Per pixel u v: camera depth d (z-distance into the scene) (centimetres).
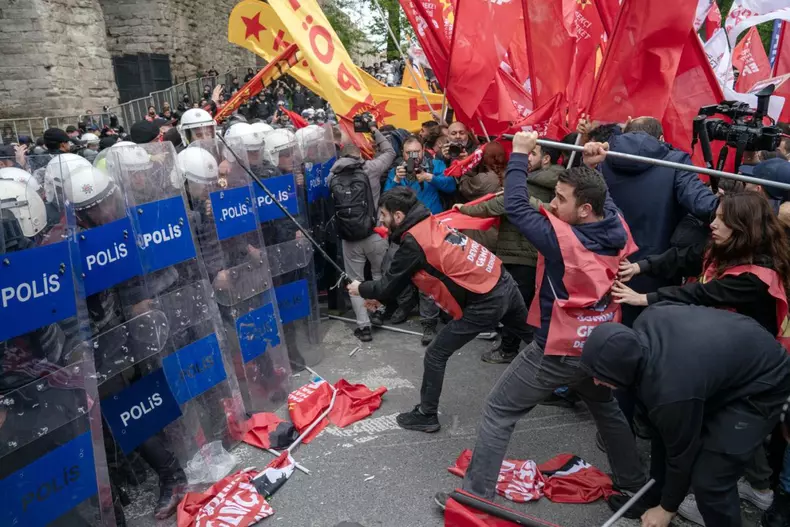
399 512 298
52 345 238
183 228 329
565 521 288
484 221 408
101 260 277
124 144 304
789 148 407
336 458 346
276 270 444
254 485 314
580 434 368
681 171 311
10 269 221
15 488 226
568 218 258
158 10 2100
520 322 359
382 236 503
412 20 501
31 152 766
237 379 383
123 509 309
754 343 216
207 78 2233
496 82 524
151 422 304
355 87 538
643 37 355
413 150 511
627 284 321
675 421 211
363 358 488
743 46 701
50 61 1515
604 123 384
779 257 245
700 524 279
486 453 278
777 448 272
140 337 296
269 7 629
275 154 443
